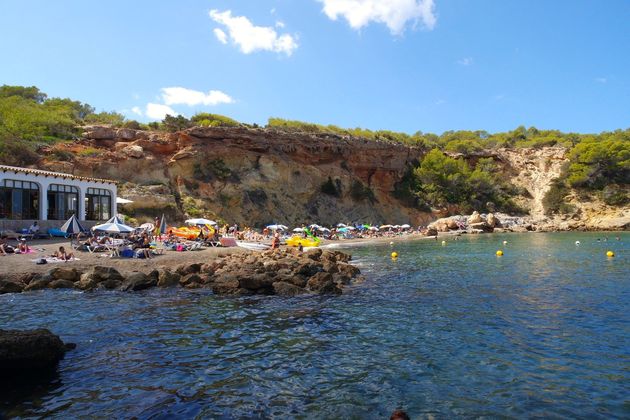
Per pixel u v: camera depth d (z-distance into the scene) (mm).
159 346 10203
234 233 44562
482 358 9352
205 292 17141
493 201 89375
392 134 100375
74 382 8023
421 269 24797
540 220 82688
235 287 16828
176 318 12875
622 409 6918
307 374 8516
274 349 10047
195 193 54906
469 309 14086
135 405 7074
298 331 11562
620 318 12641
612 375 8320
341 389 7797
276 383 8062
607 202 82875
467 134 123500
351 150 76875
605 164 88375
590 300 15250
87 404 7098
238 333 11359
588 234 62812
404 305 14797
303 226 61062
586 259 29078
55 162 45219
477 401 7273
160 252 26766
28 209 30547
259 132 64625
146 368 8781
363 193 75312
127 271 20234
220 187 57250
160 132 58375
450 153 96000
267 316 13219
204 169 57469
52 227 31688
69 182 33531
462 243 46750
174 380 8172
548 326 11852
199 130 59031
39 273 18125
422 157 90188
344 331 11562
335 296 16469
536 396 7441
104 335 11016
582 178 86438
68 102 75438
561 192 87688
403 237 59344
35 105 64562
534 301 15219
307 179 68438
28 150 44656
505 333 11211
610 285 18391
